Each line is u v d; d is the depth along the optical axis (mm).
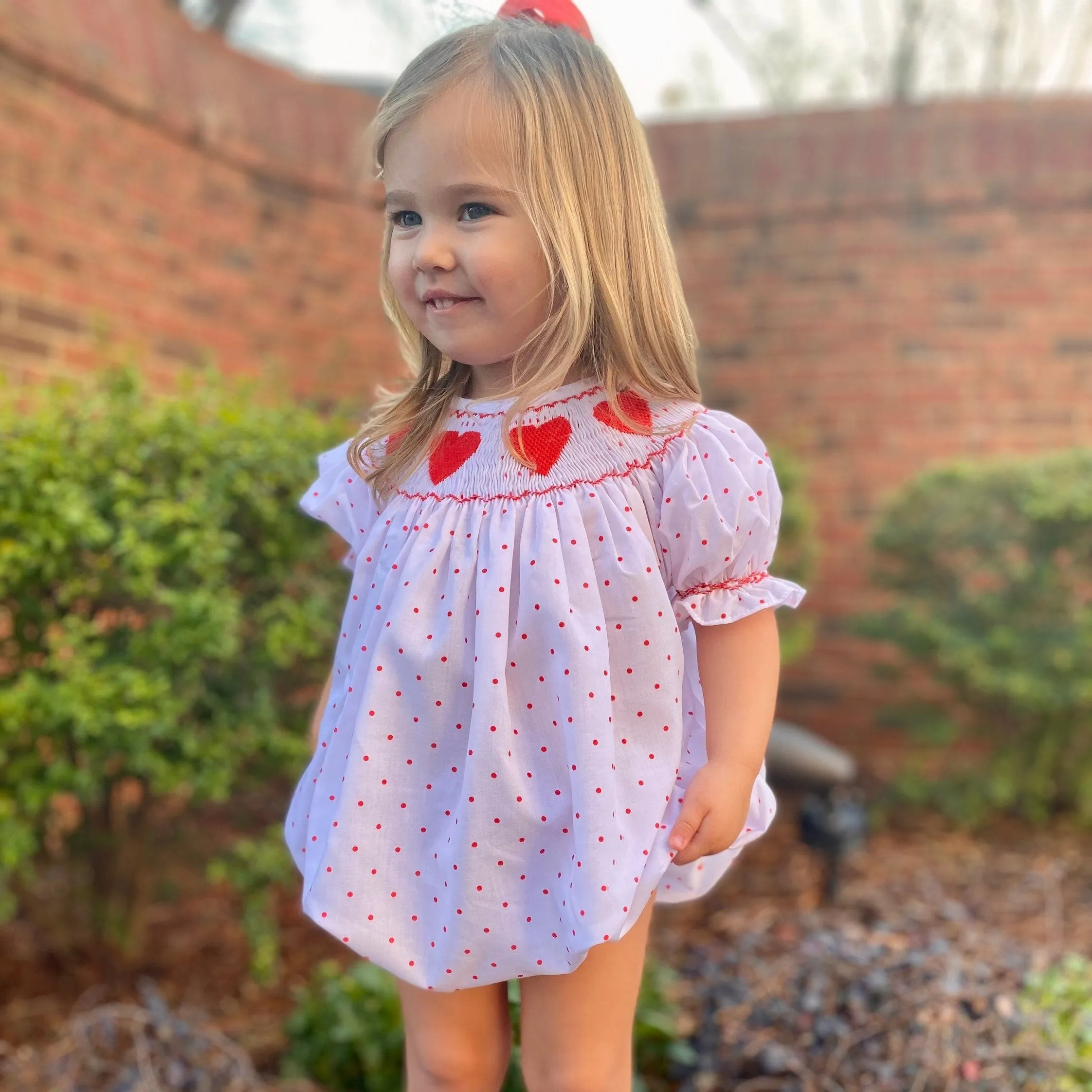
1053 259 4723
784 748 3424
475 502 1499
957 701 4609
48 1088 2053
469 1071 1533
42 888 3070
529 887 1414
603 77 1509
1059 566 4133
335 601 2957
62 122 3574
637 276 1508
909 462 4859
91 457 2514
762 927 3148
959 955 2477
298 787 1646
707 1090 2229
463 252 1418
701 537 1433
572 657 1390
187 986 2824
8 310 3342
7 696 2336
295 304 4539
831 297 4938
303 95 4598
